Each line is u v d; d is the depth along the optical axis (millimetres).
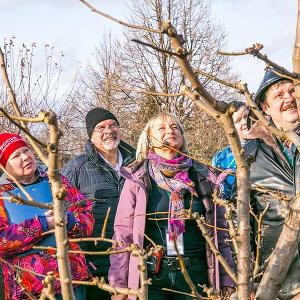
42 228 3064
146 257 1643
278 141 2945
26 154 3285
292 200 1857
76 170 4492
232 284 3127
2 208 3131
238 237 1581
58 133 1403
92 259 4160
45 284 1590
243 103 3721
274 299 1578
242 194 1568
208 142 8430
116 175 4457
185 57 1287
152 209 3223
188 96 1460
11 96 1524
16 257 3088
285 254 1572
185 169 3287
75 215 3221
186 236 3188
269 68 1531
